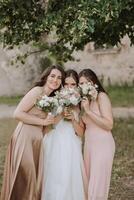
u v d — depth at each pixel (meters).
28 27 8.24
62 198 5.75
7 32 8.70
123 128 12.95
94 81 5.91
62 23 7.35
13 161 5.77
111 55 19.41
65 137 5.83
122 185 8.02
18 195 5.75
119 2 6.70
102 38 9.02
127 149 10.79
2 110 16.09
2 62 18.89
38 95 5.79
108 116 5.80
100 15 6.59
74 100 5.70
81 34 6.78
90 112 5.78
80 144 5.95
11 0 7.69
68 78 5.89
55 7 7.50
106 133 5.84
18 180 5.73
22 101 5.79
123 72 19.41
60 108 5.68
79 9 6.92
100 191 5.81
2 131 12.89
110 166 5.85
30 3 7.92
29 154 5.71
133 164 9.49
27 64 18.69
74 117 5.86
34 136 5.75
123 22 8.06
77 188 5.83
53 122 5.73
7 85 19.02
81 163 5.87
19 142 5.74
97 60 19.53
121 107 15.84
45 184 5.80
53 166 5.80
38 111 5.80
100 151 5.81
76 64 19.52
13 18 8.15
